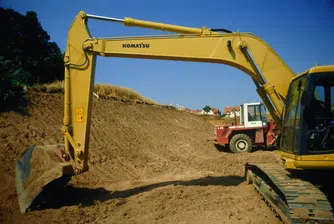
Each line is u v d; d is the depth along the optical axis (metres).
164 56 7.15
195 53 7.11
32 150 6.80
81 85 7.16
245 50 6.98
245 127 16.92
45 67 20.61
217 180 9.11
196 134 21.03
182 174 10.75
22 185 6.64
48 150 6.80
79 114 7.12
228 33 7.05
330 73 5.13
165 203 6.79
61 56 21.31
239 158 13.21
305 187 5.08
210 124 26.02
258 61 6.90
